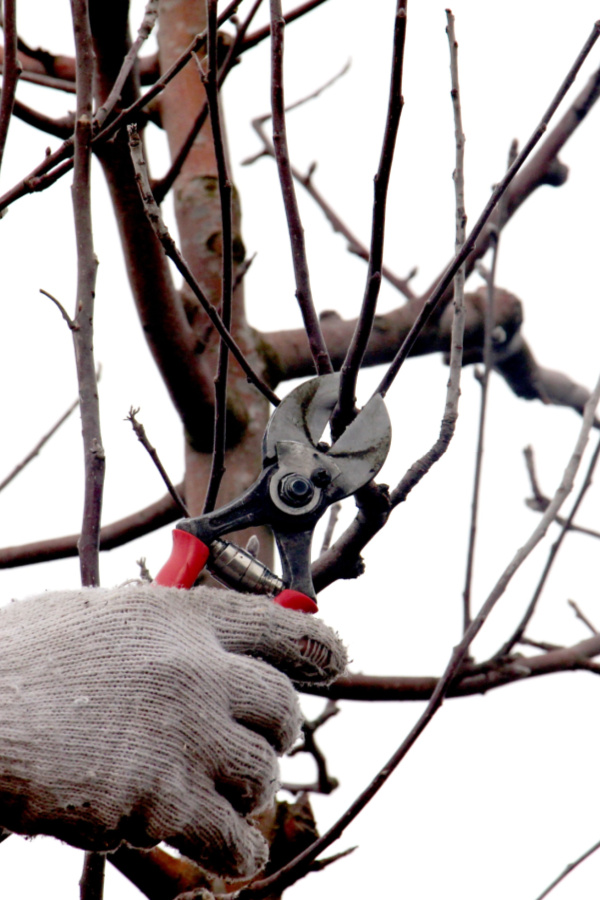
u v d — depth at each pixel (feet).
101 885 15.06
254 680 12.69
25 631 12.94
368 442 14.75
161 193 22.61
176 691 12.41
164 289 23.38
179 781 12.14
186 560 13.92
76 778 11.93
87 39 15.94
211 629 13.08
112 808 11.93
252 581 14.16
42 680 12.40
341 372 14.37
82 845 12.27
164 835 12.10
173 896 19.52
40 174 16.93
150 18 17.22
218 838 12.28
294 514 14.32
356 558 15.31
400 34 12.53
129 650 12.60
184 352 23.97
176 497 16.35
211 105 13.74
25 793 11.94
